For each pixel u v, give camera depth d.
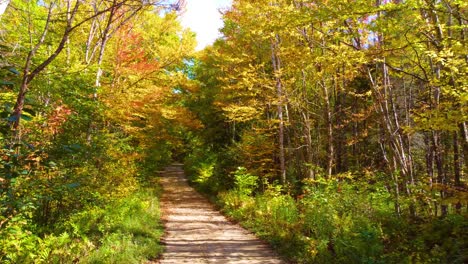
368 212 9.30
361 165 21.34
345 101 19.53
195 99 26.00
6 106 3.81
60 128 8.28
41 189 6.41
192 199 21.66
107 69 14.10
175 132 25.67
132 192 14.16
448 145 15.28
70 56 12.19
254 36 16.92
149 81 17.08
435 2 7.66
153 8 14.20
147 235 9.71
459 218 7.03
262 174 19.59
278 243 9.31
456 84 8.11
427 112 8.04
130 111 14.71
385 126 10.99
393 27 7.66
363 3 7.37
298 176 19.03
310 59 10.48
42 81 7.79
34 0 9.90
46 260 5.69
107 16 13.86
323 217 8.77
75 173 8.20
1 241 5.39
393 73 10.28
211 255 8.41
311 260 7.47
